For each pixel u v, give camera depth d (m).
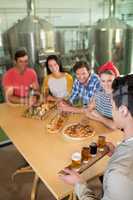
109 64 1.93
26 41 3.46
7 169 2.58
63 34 4.11
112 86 0.82
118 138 1.59
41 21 3.57
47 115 2.10
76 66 2.40
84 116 2.05
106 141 1.54
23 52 2.73
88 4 4.25
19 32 3.44
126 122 0.78
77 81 2.47
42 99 2.51
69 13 4.11
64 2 4.00
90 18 4.37
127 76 0.81
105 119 1.89
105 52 4.16
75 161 1.28
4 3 3.55
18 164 2.66
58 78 2.73
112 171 0.74
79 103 2.44
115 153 0.83
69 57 4.05
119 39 4.11
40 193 2.16
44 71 3.53
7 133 1.77
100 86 2.17
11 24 3.71
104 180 0.81
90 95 2.36
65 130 1.74
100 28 4.02
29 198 2.13
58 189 1.12
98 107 2.11
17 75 2.73
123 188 0.70
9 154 2.90
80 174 1.21
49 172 1.26
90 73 2.41
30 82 2.77
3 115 2.15
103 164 1.28
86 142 1.57
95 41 4.17
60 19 4.07
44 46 3.62
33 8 3.56
